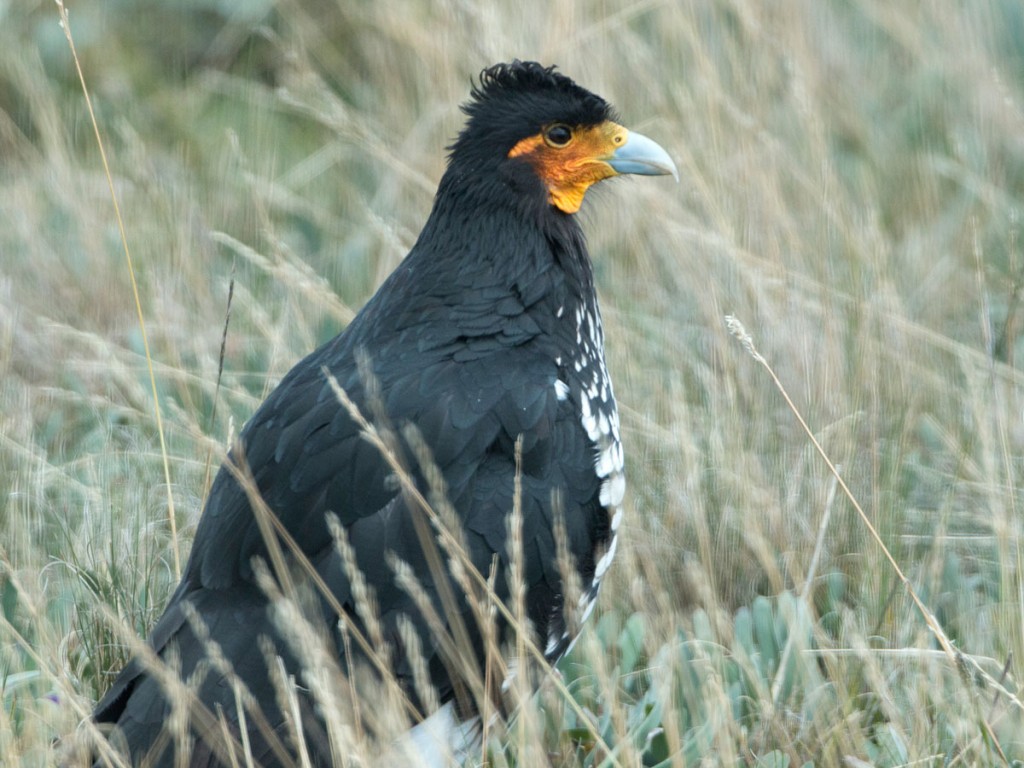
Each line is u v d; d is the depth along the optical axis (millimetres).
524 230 8141
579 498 7715
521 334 7941
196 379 10344
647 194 11656
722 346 10312
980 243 11828
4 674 7840
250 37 14914
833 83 13953
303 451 7465
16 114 14203
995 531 8781
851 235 11375
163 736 6754
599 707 8242
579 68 13391
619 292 11711
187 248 12102
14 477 9617
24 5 14750
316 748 6887
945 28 14172
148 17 15008
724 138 12750
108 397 10727
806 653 8055
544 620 7508
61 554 9078
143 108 14414
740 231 11797
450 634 7180
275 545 7074
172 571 9062
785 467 9711
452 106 13258
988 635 8484
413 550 7246
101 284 11797
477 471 7484
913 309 11414
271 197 12953
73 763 6934
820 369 10164
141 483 9586
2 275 12078
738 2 13258
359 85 14461
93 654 8281
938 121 13742
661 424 10070
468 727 7430
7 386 10719
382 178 13328
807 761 7676
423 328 7918
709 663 7766
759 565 9086
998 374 10289
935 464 10000
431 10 14133
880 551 8711
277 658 6754
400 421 7480
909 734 7742
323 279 11156
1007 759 7387
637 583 8820
